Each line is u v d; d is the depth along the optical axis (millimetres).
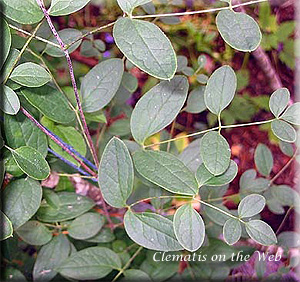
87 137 401
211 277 514
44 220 467
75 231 479
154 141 663
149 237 354
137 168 352
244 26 304
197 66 655
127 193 351
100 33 701
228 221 346
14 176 406
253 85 742
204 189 495
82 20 714
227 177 340
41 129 376
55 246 481
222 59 745
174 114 371
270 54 750
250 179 518
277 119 352
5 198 387
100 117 468
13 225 386
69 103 391
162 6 620
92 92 417
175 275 518
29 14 314
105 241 507
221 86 341
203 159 330
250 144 725
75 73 560
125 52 287
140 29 291
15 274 481
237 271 569
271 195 535
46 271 473
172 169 348
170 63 286
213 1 703
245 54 744
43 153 377
